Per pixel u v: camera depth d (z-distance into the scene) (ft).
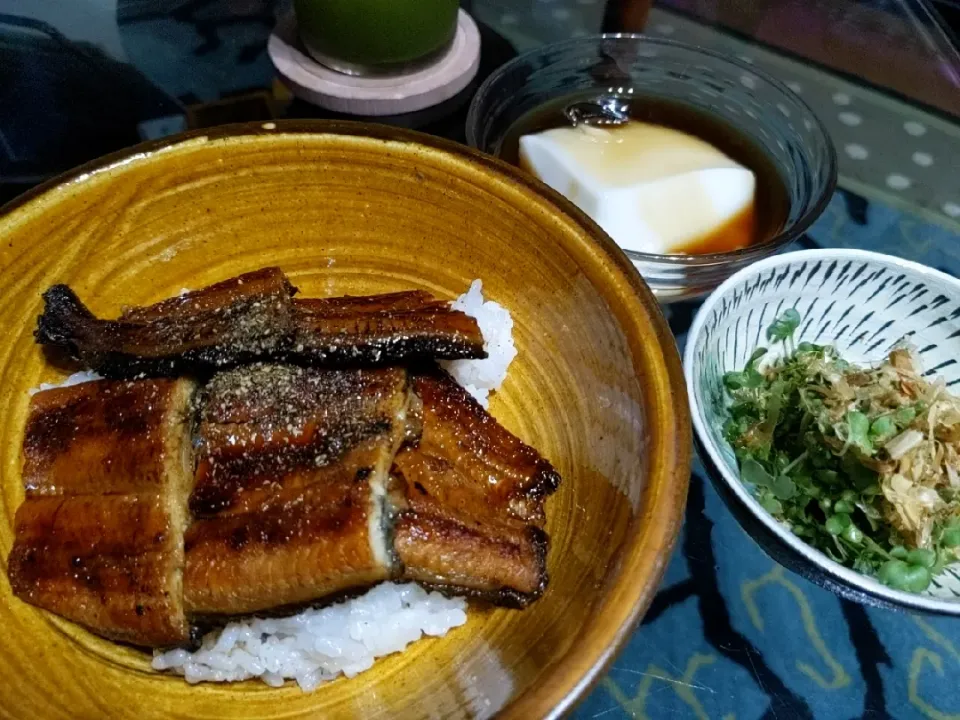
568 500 0.67
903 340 0.83
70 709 0.57
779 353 0.85
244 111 1.04
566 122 1.02
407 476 0.62
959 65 1.15
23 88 1.05
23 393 0.70
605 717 0.62
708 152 0.97
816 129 0.96
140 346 0.67
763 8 1.22
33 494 0.63
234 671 0.63
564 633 0.54
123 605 0.58
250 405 0.63
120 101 1.05
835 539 0.70
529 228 0.72
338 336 0.66
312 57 1.07
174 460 0.62
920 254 0.94
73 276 0.72
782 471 0.75
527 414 0.76
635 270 0.66
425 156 0.73
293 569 0.56
